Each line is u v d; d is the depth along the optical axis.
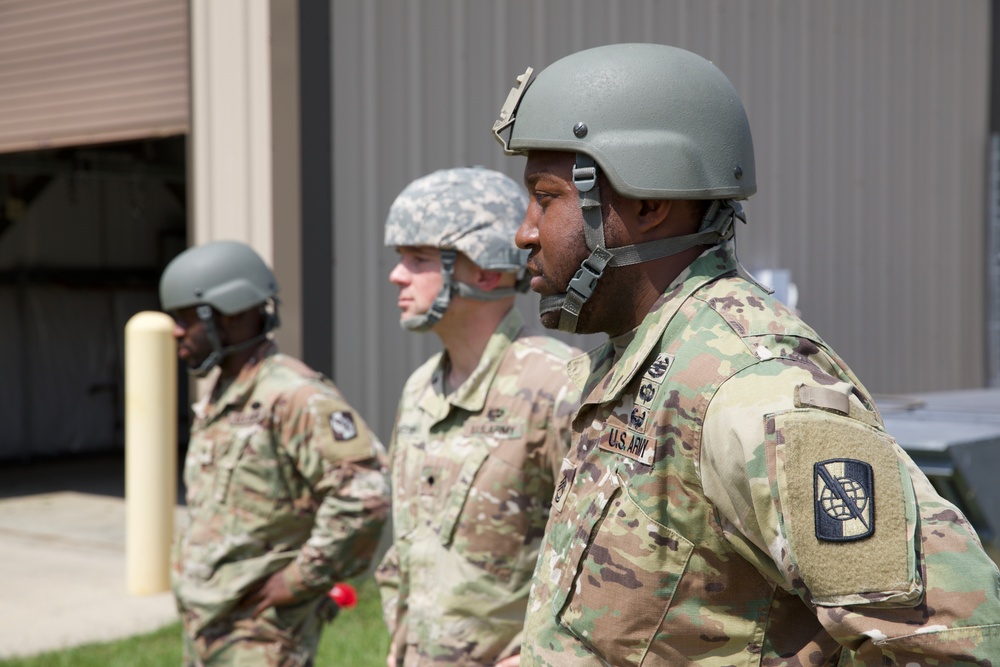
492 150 9.30
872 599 1.55
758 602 1.79
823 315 11.93
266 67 8.48
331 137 8.45
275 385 3.96
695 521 1.78
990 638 1.52
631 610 1.82
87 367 17.66
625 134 1.87
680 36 10.52
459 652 3.07
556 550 1.99
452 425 3.23
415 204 3.25
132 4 9.61
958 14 13.46
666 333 1.87
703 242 1.93
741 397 1.69
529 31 9.45
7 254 16.81
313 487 3.94
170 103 9.38
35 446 17.09
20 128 10.54
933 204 13.20
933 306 13.20
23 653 6.95
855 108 12.25
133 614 7.95
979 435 4.04
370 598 7.89
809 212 11.79
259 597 3.91
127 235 18.20
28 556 9.99
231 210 8.72
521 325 3.29
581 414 2.02
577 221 1.93
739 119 1.95
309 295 8.35
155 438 8.50
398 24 8.74
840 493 1.59
